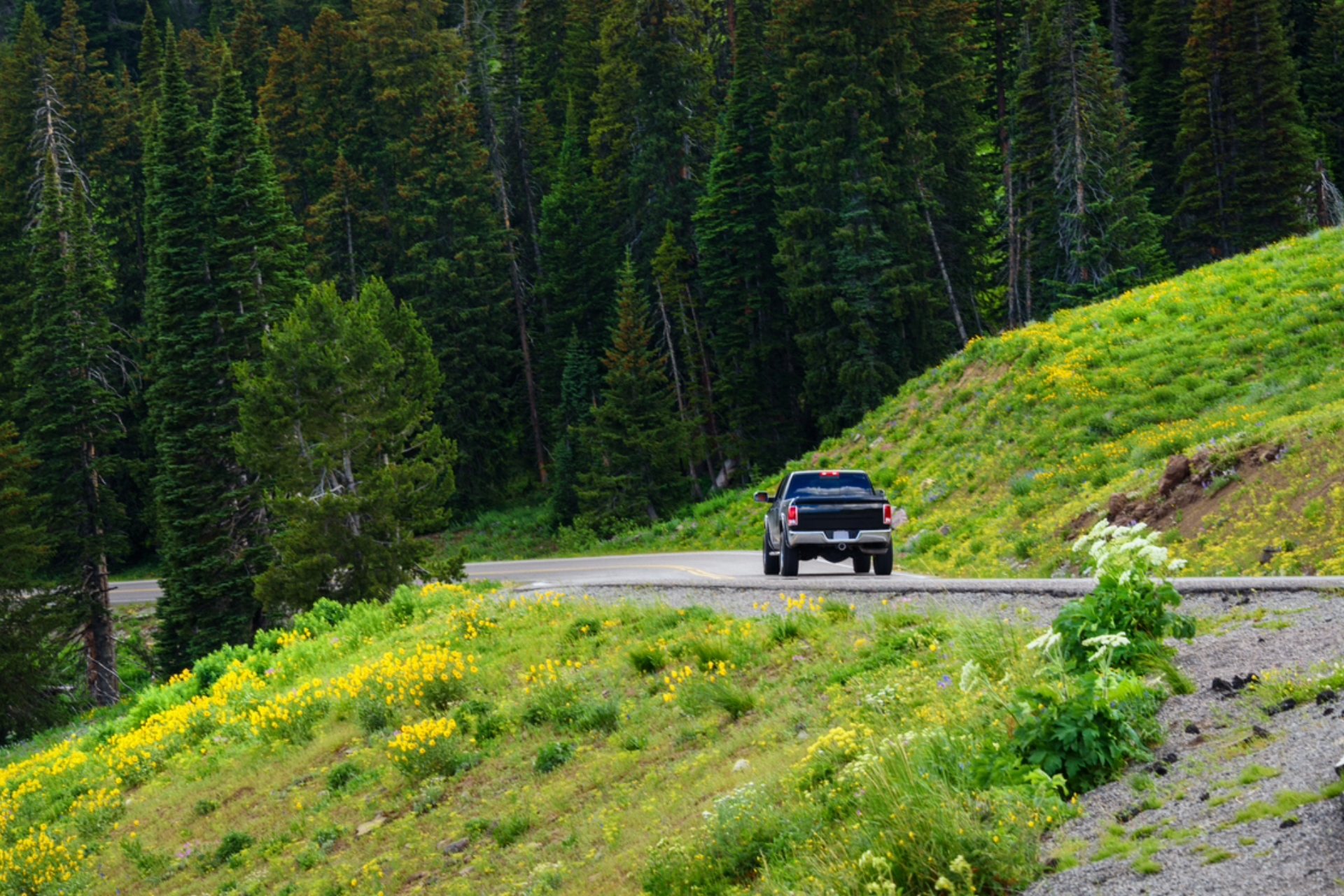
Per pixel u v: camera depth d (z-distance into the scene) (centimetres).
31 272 5875
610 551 5506
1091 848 715
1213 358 3228
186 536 4447
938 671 1195
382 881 1383
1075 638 963
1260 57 6116
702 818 1098
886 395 5500
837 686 1306
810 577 2233
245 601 4378
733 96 6425
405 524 4047
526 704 1734
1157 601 975
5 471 4522
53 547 4812
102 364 5381
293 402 4009
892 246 5550
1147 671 945
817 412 5853
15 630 4531
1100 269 5459
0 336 6606
